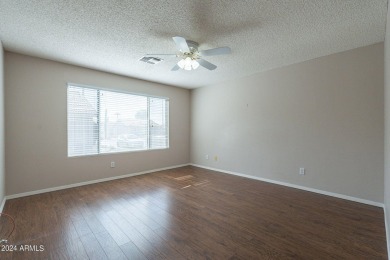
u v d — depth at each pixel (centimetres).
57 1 178
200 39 252
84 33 238
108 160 400
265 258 165
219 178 418
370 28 228
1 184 257
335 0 178
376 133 268
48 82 324
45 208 262
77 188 347
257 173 406
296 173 348
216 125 489
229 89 457
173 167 520
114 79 404
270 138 383
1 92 258
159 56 306
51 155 329
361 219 231
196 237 196
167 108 509
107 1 179
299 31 234
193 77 434
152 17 204
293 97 349
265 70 384
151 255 169
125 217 238
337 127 300
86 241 188
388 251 170
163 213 250
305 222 226
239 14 199
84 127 368
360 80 279
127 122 432
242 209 262
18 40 255
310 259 164
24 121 304
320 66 315
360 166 281
